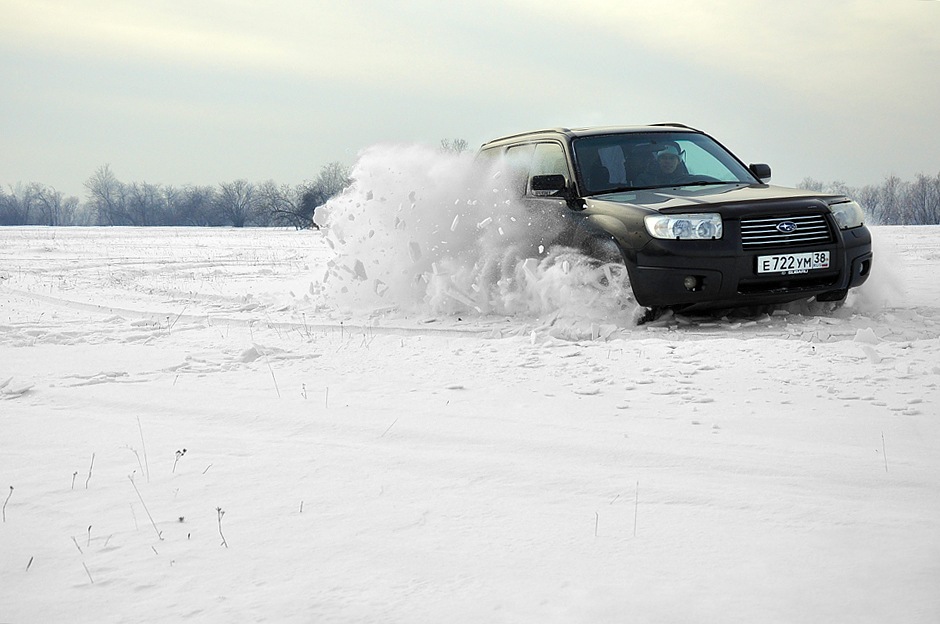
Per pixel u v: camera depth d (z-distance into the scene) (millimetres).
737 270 7219
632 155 8727
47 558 2672
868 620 2096
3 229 84500
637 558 2537
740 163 9125
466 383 5375
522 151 9219
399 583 2400
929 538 2623
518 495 3170
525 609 2215
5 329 8359
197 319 9023
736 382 5160
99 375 5859
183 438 4145
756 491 3150
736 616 2141
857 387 4902
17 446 4047
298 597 2324
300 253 26281
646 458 3631
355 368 5988
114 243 37438
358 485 3324
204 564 2578
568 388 5164
